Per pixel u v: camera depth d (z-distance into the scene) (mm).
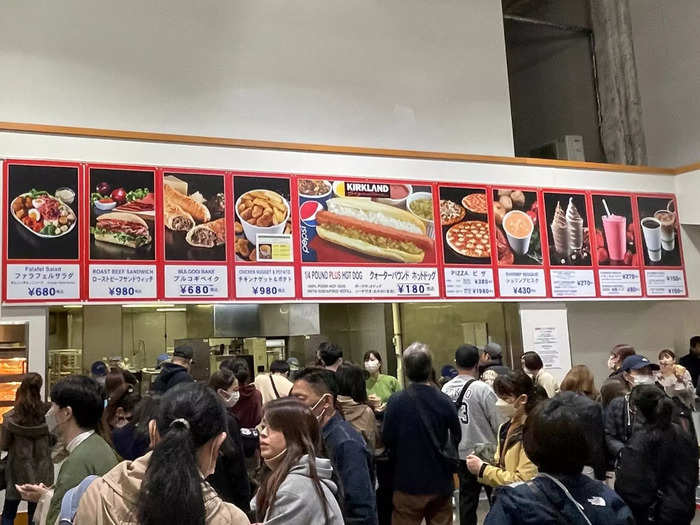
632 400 3287
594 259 8242
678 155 9930
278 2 7758
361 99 8008
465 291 7535
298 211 6953
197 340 6891
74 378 2643
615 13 10891
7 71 6480
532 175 8148
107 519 1583
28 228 5891
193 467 1554
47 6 6727
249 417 4637
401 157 7543
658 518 3162
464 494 4598
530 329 7852
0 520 5039
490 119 8656
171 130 7062
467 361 4781
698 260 8820
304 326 7152
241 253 6652
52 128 6113
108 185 6234
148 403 2111
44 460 4355
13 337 5723
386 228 7305
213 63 7352
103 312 6730
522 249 7906
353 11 8133
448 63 8547
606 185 8516
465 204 7734
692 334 9312
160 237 6348
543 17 11102
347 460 2820
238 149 6820
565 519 1810
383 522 4148
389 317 8078
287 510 2047
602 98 10977
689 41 9836
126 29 7027
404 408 3947
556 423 1904
